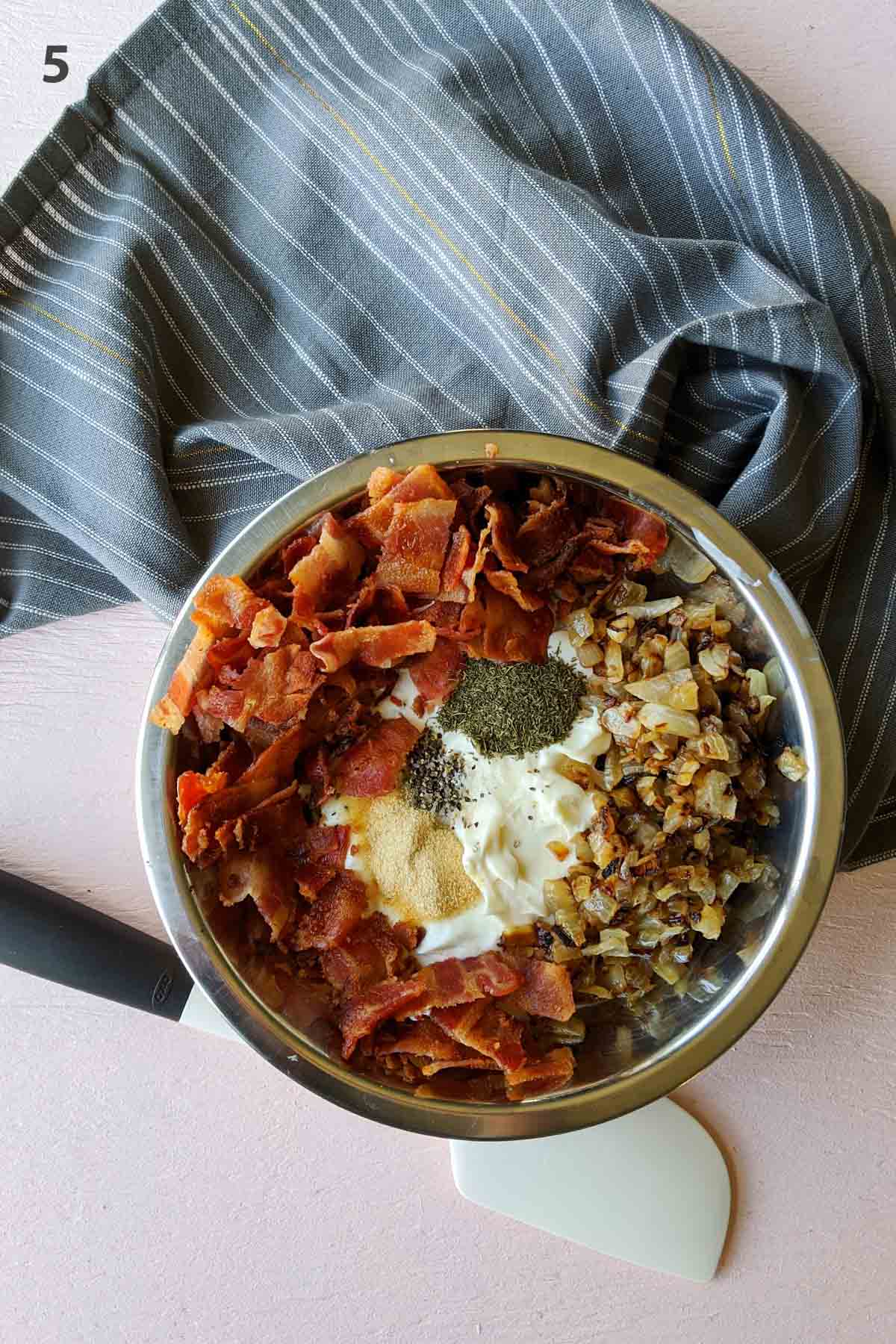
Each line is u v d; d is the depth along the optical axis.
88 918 0.52
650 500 0.45
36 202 0.52
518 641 0.47
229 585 0.45
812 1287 0.54
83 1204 0.55
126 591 0.54
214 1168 0.55
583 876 0.47
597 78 0.51
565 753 0.47
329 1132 0.55
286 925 0.47
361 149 0.51
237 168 0.53
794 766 0.46
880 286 0.50
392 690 0.48
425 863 0.46
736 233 0.52
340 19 0.52
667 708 0.46
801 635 0.45
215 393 0.53
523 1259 0.54
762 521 0.49
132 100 0.52
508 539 0.46
